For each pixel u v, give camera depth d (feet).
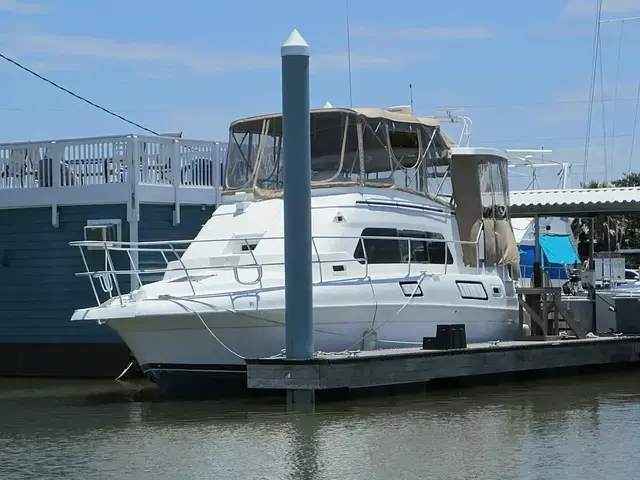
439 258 101.81
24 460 64.44
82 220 115.85
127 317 84.02
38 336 117.19
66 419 80.23
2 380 112.37
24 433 73.97
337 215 92.48
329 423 75.15
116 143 114.62
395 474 59.06
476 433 71.10
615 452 64.59
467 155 107.14
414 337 95.40
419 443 67.62
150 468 61.57
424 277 96.48
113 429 74.90
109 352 113.29
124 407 86.12
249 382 81.10
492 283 105.70
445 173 106.52
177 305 83.76
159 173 116.78
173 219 117.70
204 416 79.46
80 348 114.73
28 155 119.14
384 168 98.32
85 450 67.26
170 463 62.80
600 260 149.48
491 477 58.08
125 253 113.60
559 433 71.15
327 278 89.61
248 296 84.38
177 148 118.62
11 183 119.96
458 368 90.63
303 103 81.00
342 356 82.38
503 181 111.65
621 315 122.83
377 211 95.50
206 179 122.42
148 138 115.85
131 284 112.16
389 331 93.09
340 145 96.17
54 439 71.36
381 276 92.89
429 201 103.04
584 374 110.32
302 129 80.79
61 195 116.26
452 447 66.28
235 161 101.60
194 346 85.71
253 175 99.55
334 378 80.02
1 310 118.93
